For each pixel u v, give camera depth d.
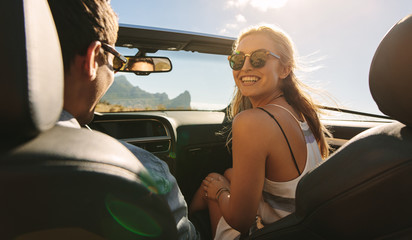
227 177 1.94
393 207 0.54
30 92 0.36
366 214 0.58
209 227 1.73
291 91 1.31
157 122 2.09
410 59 0.51
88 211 0.38
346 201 0.59
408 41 0.51
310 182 0.70
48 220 0.36
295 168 1.05
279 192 1.09
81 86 0.59
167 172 0.72
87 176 0.37
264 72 1.21
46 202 0.36
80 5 0.54
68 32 0.52
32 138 0.40
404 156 0.52
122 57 0.73
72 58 0.55
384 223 0.56
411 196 0.52
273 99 1.26
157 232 0.43
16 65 0.35
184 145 2.17
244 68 1.24
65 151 0.39
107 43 0.63
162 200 0.45
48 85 0.40
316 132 1.33
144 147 2.04
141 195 0.41
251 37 1.24
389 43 0.55
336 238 0.65
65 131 0.45
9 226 0.36
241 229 1.12
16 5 0.37
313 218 0.68
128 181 0.40
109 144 0.46
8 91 0.35
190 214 1.90
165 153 2.09
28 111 0.36
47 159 0.37
